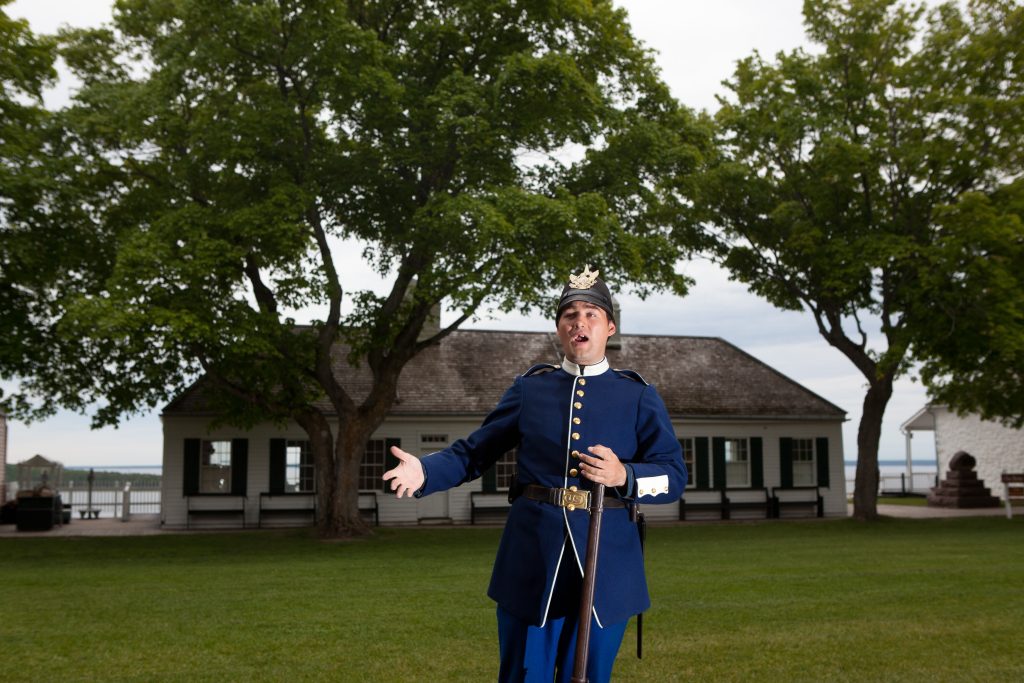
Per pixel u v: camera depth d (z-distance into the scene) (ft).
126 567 45.52
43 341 59.98
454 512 84.43
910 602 31.24
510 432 11.80
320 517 65.57
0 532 73.41
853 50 74.49
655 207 62.03
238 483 79.92
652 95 64.90
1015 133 69.56
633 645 23.84
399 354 65.98
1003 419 90.48
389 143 58.03
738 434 92.27
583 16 58.29
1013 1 70.64
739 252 80.69
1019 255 69.62
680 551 52.70
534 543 10.98
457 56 60.70
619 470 10.24
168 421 79.25
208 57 55.01
